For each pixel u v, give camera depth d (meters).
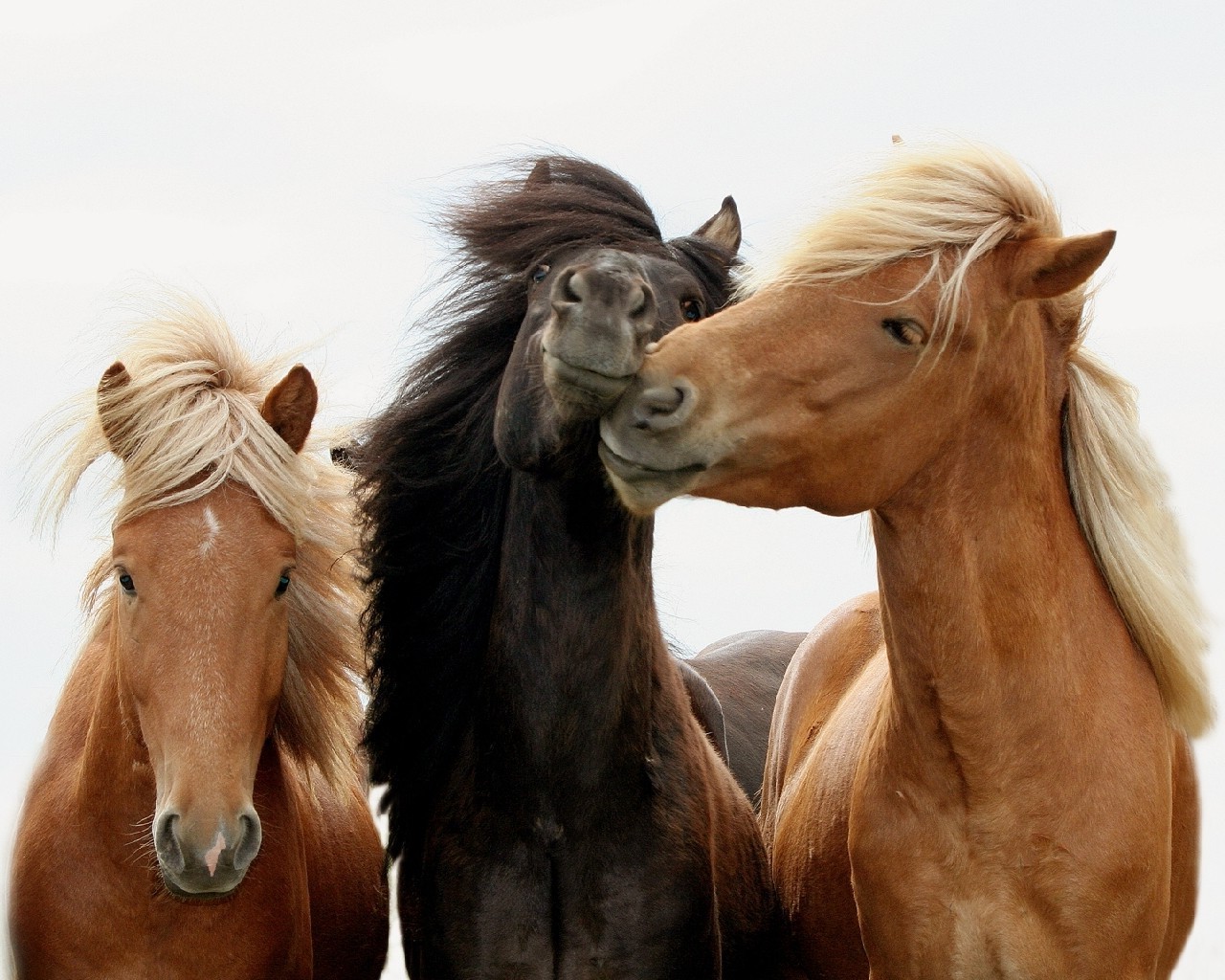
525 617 6.75
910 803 6.13
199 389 6.71
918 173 5.65
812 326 5.46
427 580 7.22
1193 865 6.55
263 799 7.02
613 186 7.03
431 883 6.89
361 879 8.15
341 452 8.00
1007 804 5.90
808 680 9.11
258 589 6.33
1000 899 5.92
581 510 6.48
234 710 6.13
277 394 6.82
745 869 7.73
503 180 7.39
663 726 7.13
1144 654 6.20
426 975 6.87
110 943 6.66
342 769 7.77
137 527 6.36
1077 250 5.45
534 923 6.70
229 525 6.36
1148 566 6.11
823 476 5.56
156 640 6.17
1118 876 5.80
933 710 5.99
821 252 5.50
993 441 5.84
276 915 6.92
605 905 6.71
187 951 6.69
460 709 7.12
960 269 5.46
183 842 5.91
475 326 7.13
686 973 6.83
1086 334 6.26
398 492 7.23
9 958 6.96
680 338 5.40
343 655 7.61
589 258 5.95
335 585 7.71
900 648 6.08
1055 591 5.97
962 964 5.96
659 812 6.89
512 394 6.36
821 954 7.76
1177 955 6.67
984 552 5.88
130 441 6.60
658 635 7.37
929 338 5.51
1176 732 6.38
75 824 6.73
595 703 6.69
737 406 5.35
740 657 11.71
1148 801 5.89
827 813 7.64
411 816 7.27
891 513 5.92
